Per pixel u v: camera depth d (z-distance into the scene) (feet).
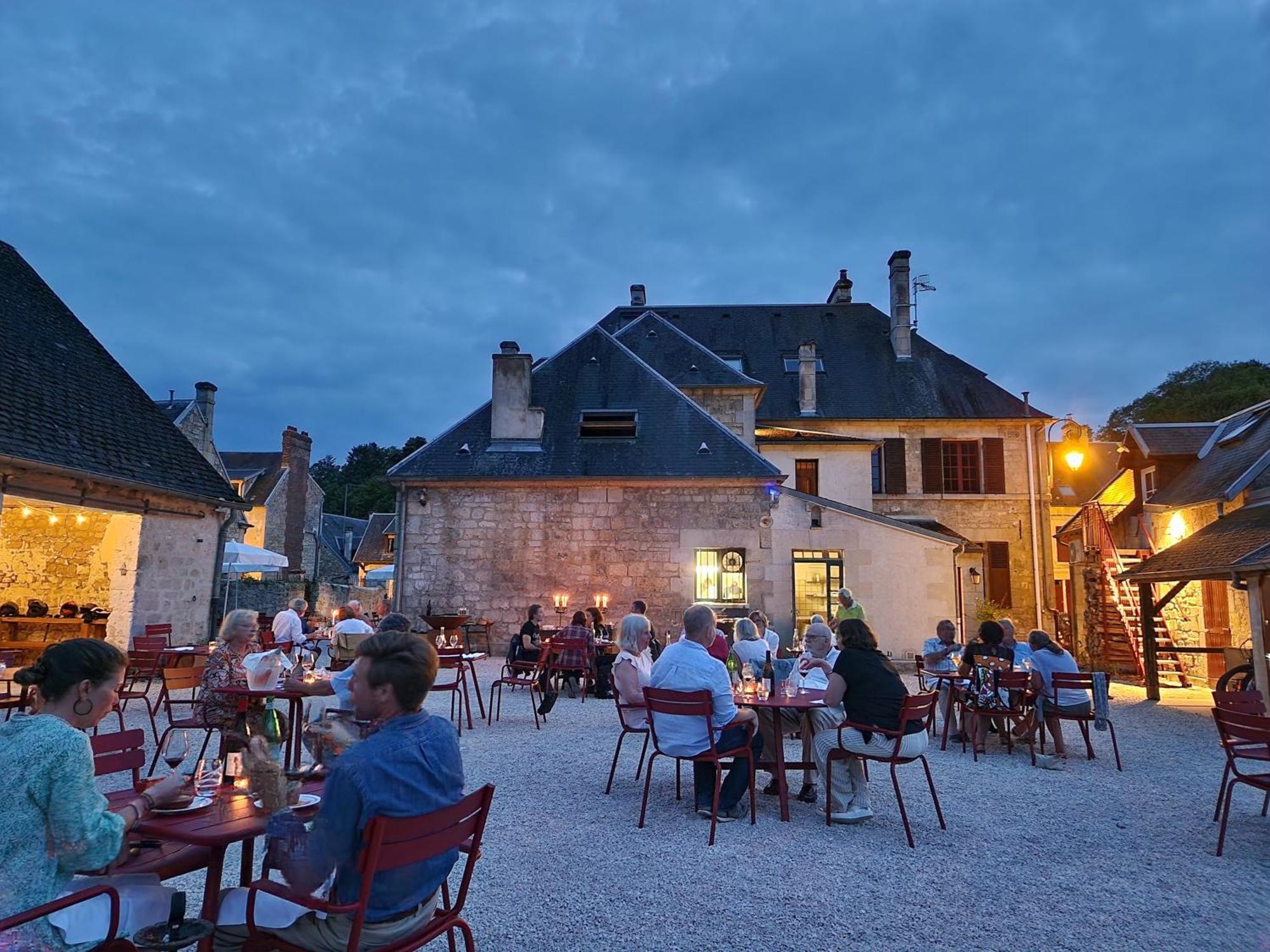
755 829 17.87
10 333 41.32
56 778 7.69
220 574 50.47
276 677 19.30
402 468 54.49
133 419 47.19
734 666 25.76
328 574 138.10
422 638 9.24
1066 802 20.48
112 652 8.79
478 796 9.27
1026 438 79.51
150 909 8.68
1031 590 76.95
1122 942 12.25
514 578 52.65
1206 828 18.30
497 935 12.15
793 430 74.74
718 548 52.70
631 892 13.97
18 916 7.21
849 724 17.87
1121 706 40.40
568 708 35.19
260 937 8.57
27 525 49.57
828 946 11.96
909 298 88.17
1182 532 51.31
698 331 92.84
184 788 9.55
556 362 62.08
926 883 14.56
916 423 79.87
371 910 8.28
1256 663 34.45
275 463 130.21
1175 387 138.82
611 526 52.85
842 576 52.65
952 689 28.04
